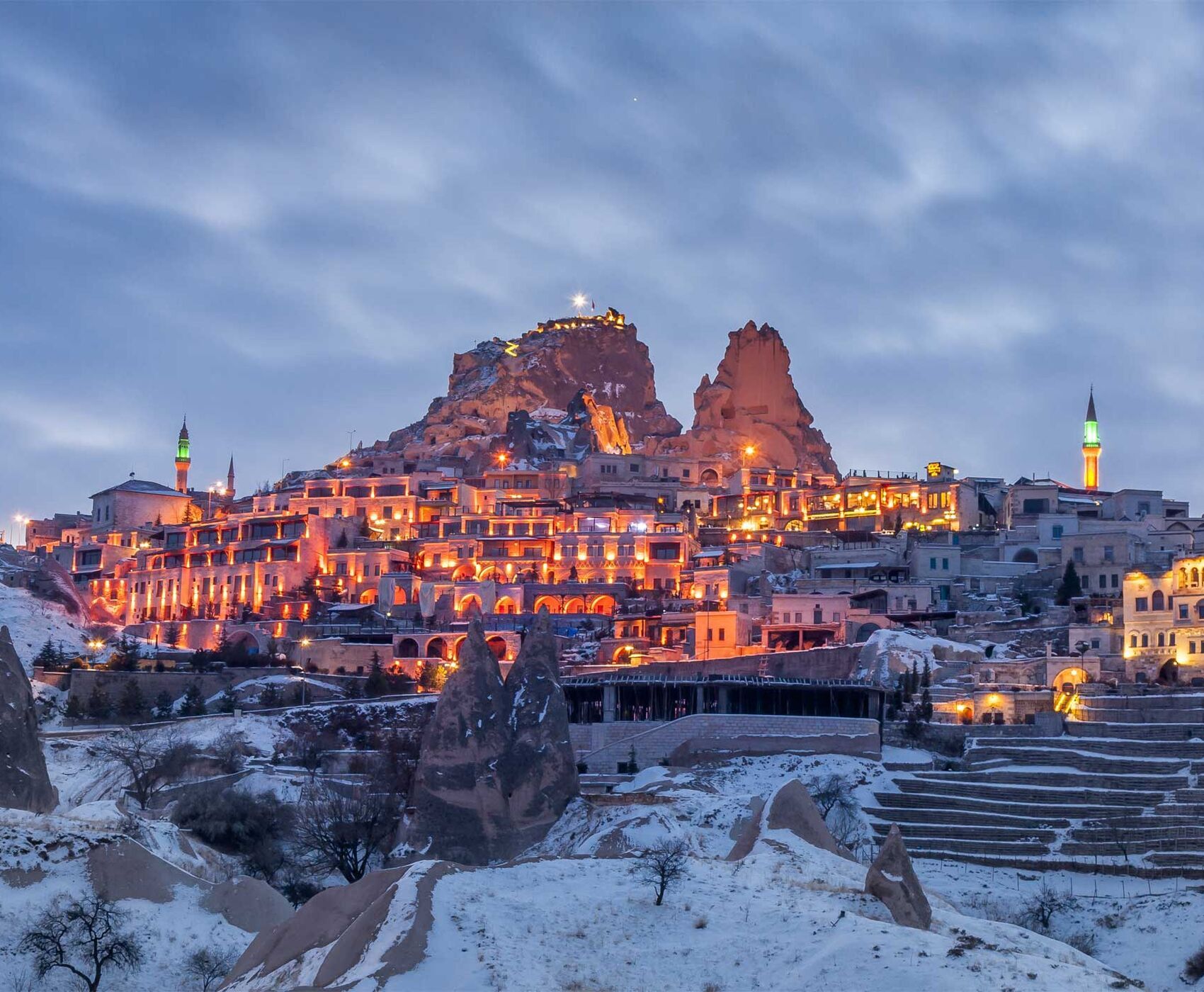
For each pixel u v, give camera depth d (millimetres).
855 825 165875
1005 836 165875
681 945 90750
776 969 87500
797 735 188375
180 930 114688
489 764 161375
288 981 89125
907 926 93312
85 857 118562
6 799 151500
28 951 107125
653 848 115625
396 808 163000
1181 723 184875
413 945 86438
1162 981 128875
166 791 170250
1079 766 179750
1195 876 151875
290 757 191000
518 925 90688
